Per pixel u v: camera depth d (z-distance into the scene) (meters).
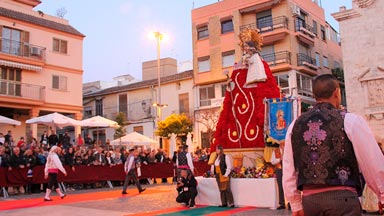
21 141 20.09
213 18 34.53
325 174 2.56
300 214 2.81
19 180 15.00
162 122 31.39
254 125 11.46
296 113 10.41
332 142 2.59
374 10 20.20
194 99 34.53
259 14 32.91
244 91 11.88
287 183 2.84
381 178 2.50
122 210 10.27
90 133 39.66
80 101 29.94
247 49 12.13
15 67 25.61
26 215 9.62
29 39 27.00
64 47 29.38
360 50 20.38
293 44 31.44
